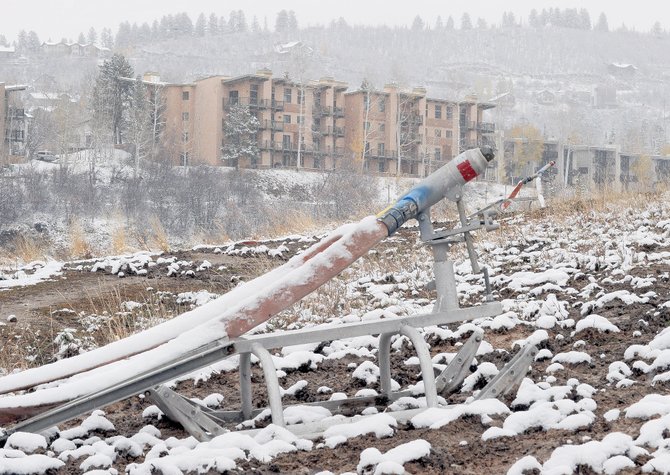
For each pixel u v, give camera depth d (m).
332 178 92.00
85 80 152.75
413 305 9.33
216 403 5.93
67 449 5.00
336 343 7.64
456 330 7.88
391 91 124.81
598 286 8.76
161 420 5.58
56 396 4.77
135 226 80.44
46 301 10.74
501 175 121.44
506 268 11.10
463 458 4.20
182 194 93.00
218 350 4.72
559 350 6.75
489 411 4.82
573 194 18.64
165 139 118.62
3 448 4.79
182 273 12.55
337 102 127.19
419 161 126.12
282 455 4.38
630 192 17.75
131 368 4.73
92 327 9.30
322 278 4.87
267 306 4.84
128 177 97.44
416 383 6.28
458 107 130.50
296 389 6.12
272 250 14.33
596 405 4.94
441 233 5.16
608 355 6.39
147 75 131.62
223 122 123.19
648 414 4.51
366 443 4.54
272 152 121.69
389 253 13.51
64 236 76.12
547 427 4.57
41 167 104.56
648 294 8.02
